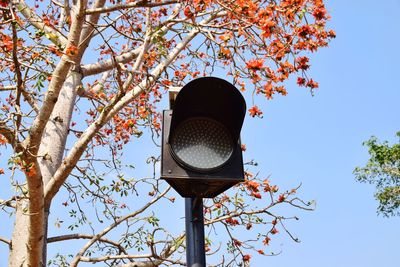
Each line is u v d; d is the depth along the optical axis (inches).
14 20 151.3
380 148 497.0
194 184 102.2
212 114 104.0
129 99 208.5
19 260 190.5
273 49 202.8
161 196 242.2
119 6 178.1
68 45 171.9
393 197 486.9
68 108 227.3
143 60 227.0
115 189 253.0
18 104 165.6
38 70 180.4
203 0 201.2
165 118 106.3
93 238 228.8
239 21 206.1
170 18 207.6
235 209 257.0
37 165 162.7
